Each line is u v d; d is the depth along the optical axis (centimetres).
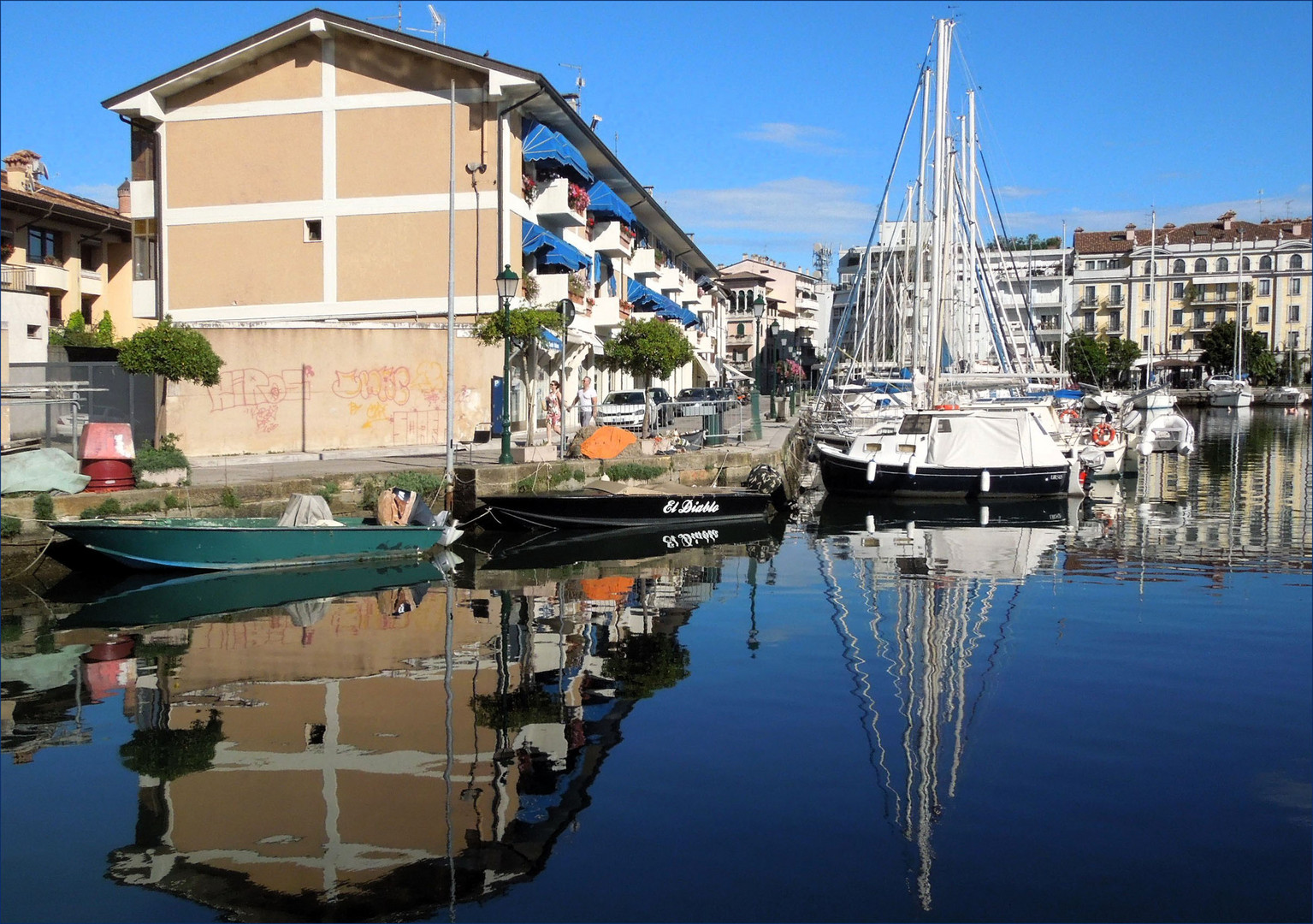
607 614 1614
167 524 1836
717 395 4975
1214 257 11562
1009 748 994
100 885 727
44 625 1533
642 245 5862
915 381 3850
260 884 723
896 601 1720
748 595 1777
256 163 3769
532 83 3534
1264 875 744
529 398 2853
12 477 1927
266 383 3016
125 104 3766
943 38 3981
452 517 2400
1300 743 1012
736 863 750
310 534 1986
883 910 691
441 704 1129
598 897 704
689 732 1033
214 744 1002
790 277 11938
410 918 680
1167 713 1107
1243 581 1916
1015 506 3216
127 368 2467
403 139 3659
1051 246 12656
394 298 3672
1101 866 755
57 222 4312
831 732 1033
